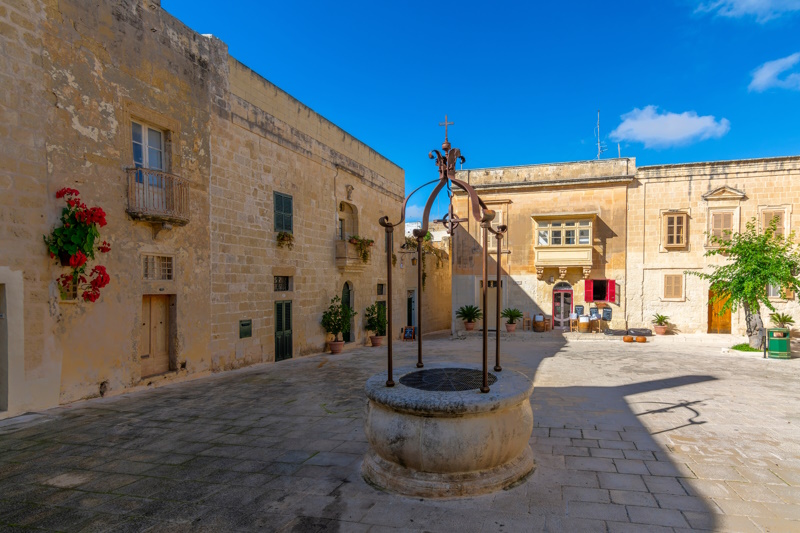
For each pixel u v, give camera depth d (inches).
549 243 898.7
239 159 530.9
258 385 421.4
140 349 408.5
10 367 308.3
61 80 343.6
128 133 396.5
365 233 844.0
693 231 836.0
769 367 518.0
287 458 232.7
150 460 231.8
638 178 862.5
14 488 200.2
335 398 365.7
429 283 1146.0
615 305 865.5
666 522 165.2
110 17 383.9
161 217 409.4
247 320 537.6
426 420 184.4
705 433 270.7
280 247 601.9
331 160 732.0
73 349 348.2
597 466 218.5
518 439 194.9
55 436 269.6
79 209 346.9
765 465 220.7
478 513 171.5
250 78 554.6
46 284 330.3
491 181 946.1
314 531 162.1
